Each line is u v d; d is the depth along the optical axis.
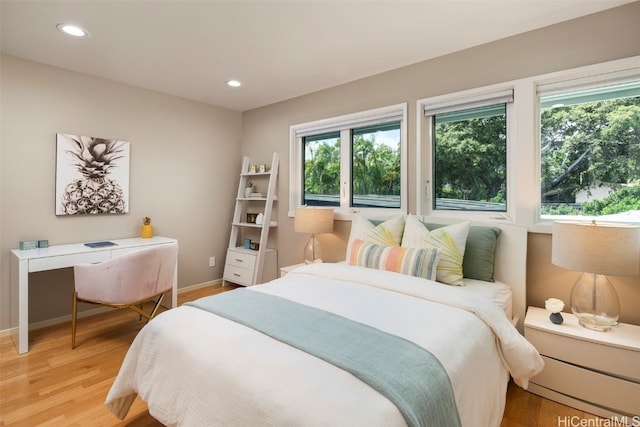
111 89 3.29
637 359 1.63
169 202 3.78
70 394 1.92
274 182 3.94
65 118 3.00
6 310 2.72
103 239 3.28
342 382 1.00
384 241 2.47
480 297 1.72
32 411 1.77
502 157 2.53
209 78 3.23
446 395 1.05
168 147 3.75
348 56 2.72
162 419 1.29
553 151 2.31
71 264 2.65
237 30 2.30
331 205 3.60
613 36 2.01
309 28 2.28
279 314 1.49
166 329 1.43
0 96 2.65
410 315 1.51
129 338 2.71
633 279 1.97
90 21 2.19
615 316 1.84
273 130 4.07
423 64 2.80
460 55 2.60
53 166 2.94
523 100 2.31
